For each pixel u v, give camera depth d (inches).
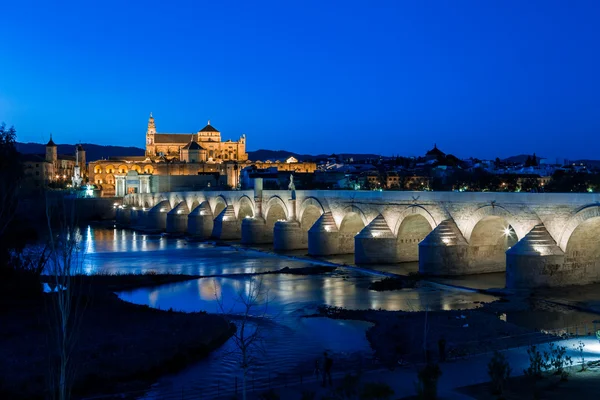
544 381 1289.4
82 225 7869.1
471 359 1510.8
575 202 2422.5
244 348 1300.4
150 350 1696.6
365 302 2454.5
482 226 2992.1
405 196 3452.3
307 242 4512.8
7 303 2276.1
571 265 2522.1
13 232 2598.4
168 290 2859.3
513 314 2091.5
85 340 1792.6
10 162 2787.9
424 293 2596.0
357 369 1498.5
